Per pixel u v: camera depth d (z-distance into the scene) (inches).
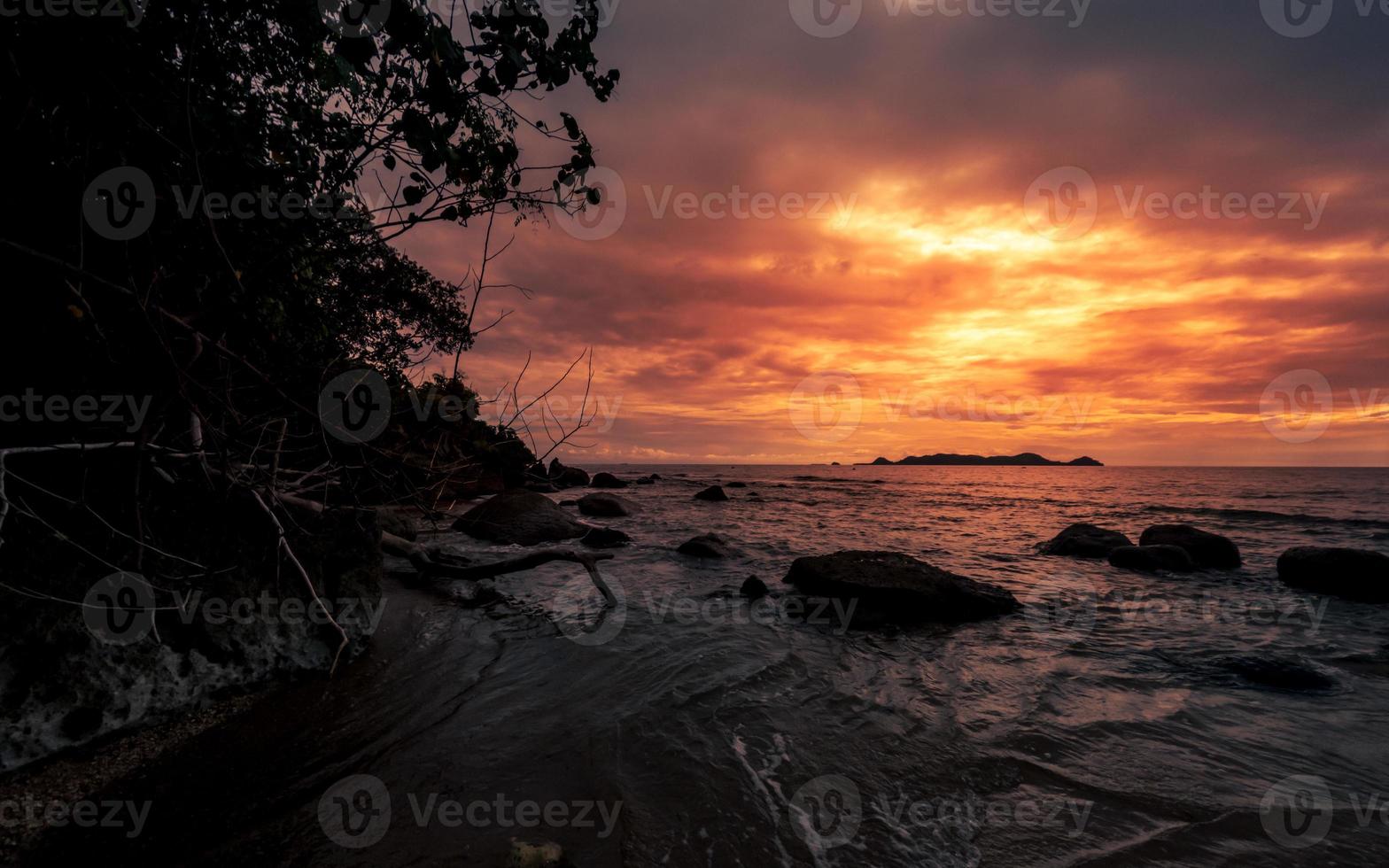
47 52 82.0
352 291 166.2
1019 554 462.6
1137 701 170.4
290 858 91.5
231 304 109.1
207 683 137.9
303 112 123.6
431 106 105.5
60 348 107.3
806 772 126.0
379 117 113.1
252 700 144.4
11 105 89.7
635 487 1384.1
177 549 134.0
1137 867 97.9
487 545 431.2
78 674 116.0
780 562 387.5
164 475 128.3
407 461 141.6
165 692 129.3
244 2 102.7
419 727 138.7
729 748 135.1
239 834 96.7
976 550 481.1
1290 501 1112.2
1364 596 307.3
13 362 107.6
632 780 119.3
